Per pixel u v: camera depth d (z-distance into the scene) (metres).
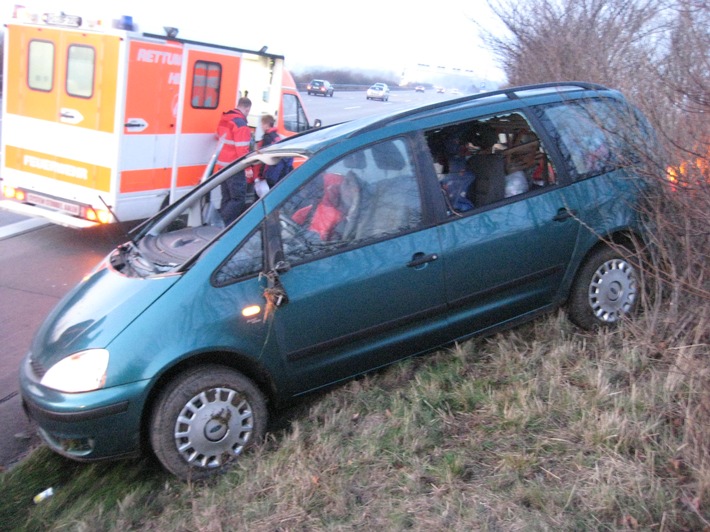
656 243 4.39
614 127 4.55
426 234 4.44
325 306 4.16
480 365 4.65
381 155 4.46
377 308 4.32
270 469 3.78
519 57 10.05
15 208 9.41
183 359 3.84
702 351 4.07
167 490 3.88
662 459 3.44
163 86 9.01
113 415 3.74
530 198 4.75
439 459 3.72
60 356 3.91
